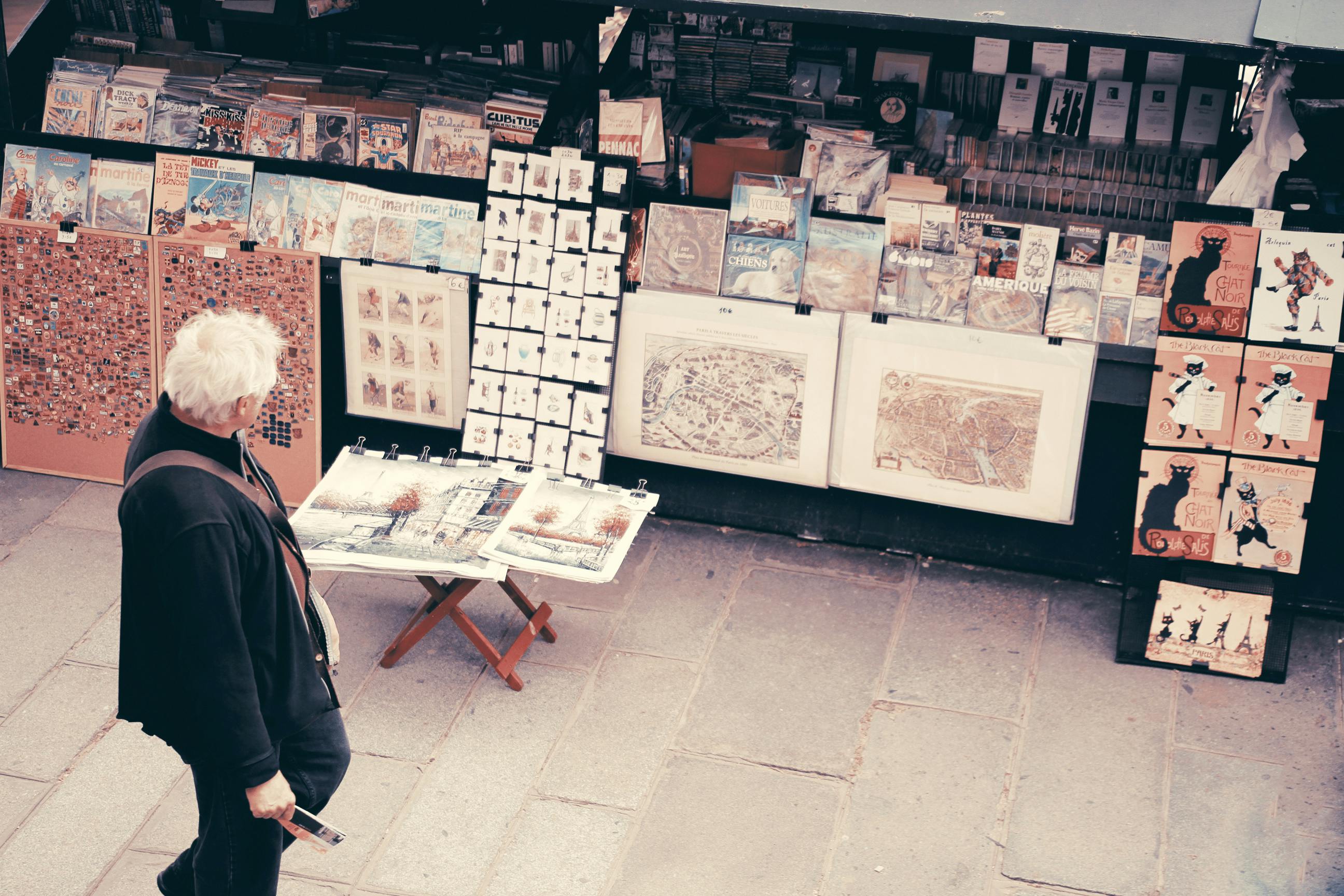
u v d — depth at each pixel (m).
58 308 4.80
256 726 2.54
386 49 4.98
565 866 3.36
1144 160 4.27
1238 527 4.02
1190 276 3.94
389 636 4.22
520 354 4.47
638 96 4.66
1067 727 3.84
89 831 3.46
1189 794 3.59
